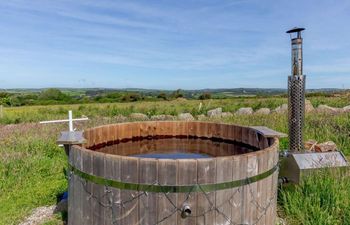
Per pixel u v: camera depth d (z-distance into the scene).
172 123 6.02
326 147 6.19
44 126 11.71
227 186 3.23
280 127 10.16
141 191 3.14
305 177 4.99
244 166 3.30
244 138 5.32
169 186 3.10
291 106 5.36
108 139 5.39
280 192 5.07
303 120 5.34
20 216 4.85
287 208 4.63
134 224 3.21
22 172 6.63
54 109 22.98
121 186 3.21
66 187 6.00
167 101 35.53
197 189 3.12
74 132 4.42
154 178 3.11
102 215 3.37
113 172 3.23
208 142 5.83
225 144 5.64
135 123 5.80
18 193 5.77
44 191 5.83
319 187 4.79
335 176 5.09
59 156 8.10
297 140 5.38
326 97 25.38
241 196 3.32
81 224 3.63
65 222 4.63
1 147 8.36
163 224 3.15
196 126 6.01
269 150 3.59
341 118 11.02
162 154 5.02
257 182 3.45
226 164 3.19
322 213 4.26
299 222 4.40
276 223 4.27
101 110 20.09
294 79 5.27
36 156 7.54
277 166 3.93
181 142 5.87
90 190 3.45
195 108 19.59
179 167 3.08
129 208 3.21
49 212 5.00
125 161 3.16
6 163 6.87
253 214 3.46
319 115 12.40
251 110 17.09
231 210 3.28
